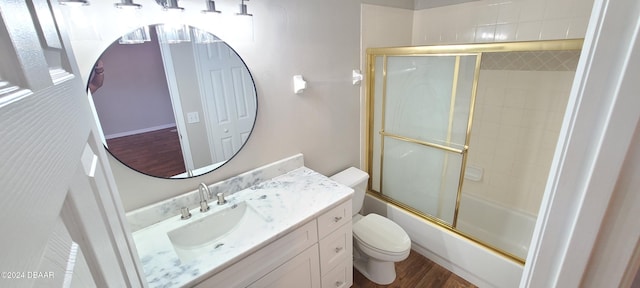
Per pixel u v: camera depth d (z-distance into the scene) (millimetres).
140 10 1183
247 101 1596
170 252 1212
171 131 1386
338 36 1939
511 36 2021
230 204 1542
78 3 1005
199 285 1104
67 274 340
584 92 409
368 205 2604
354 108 2236
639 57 347
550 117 2025
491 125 2344
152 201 1406
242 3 1394
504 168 2354
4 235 220
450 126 1971
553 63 1917
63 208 373
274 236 1286
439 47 1810
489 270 1852
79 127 514
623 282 438
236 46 1475
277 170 1836
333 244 1632
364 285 1991
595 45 387
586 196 432
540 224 519
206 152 1526
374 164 2527
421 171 2232
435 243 2135
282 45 1655
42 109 342
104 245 512
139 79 1248
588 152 420
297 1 1656
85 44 1098
